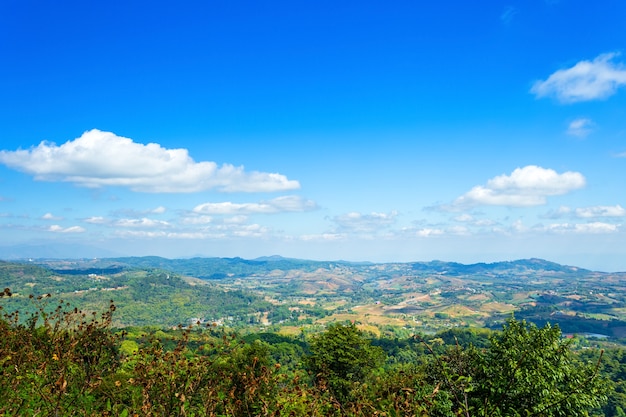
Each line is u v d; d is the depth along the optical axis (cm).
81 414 589
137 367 594
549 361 1258
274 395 636
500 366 1205
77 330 680
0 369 609
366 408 652
